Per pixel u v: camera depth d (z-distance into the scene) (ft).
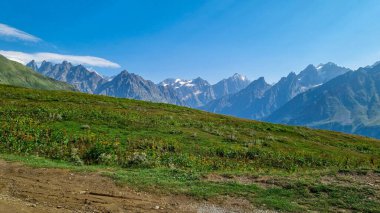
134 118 176.35
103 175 76.18
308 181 76.95
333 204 64.75
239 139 161.79
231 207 61.05
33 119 147.33
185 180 76.23
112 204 58.08
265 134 193.26
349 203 65.31
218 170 101.55
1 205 49.93
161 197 64.49
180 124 180.96
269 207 61.77
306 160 135.85
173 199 63.82
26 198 57.11
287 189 72.43
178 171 84.84
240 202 63.67
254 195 67.46
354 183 78.64
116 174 77.20
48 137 120.16
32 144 109.81
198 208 59.72
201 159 114.42
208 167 104.32
